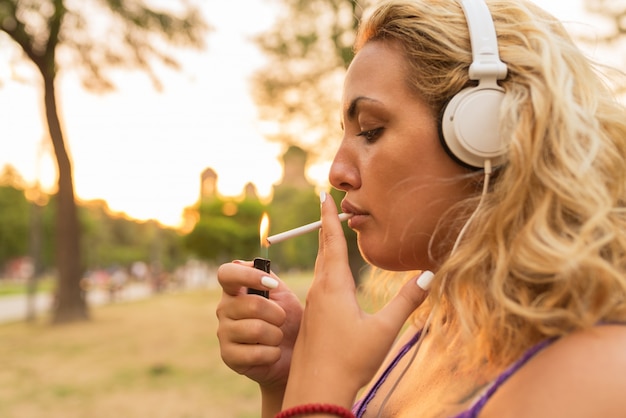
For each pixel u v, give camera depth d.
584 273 0.76
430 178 0.92
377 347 0.87
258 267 1.06
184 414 5.89
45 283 55.91
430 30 0.93
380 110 0.93
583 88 0.91
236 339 1.04
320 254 0.97
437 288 0.89
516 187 0.83
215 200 41.91
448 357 1.00
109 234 75.50
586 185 0.82
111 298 26.70
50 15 14.00
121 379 7.77
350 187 0.98
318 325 0.90
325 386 0.86
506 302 0.80
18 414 6.06
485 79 0.89
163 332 12.99
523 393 0.74
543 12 1.00
